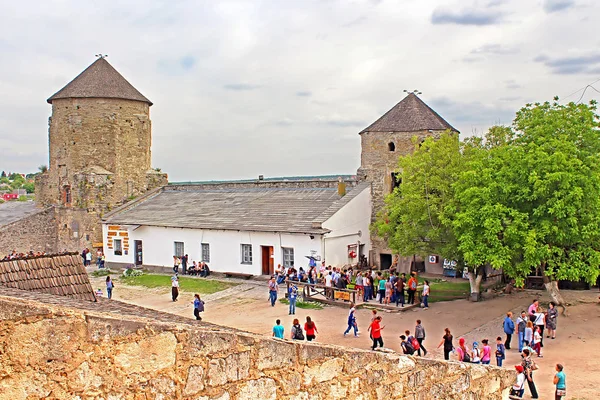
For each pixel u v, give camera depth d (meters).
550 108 27.06
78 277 11.70
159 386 4.62
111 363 4.38
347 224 36.75
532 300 28.78
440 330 24.05
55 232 50.81
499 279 34.47
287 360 5.61
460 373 8.62
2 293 7.12
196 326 5.42
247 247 37.75
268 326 25.33
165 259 42.12
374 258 39.44
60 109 50.53
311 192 40.62
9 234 47.78
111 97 50.25
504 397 10.06
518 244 24.22
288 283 30.58
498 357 18.64
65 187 50.22
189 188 49.31
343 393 6.29
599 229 23.73
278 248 35.88
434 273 38.47
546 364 19.55
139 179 52.25
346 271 34.47
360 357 6.53
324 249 34.28
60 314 4.14
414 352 19.05
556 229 23.34
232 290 33.97
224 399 5.04
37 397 4.04
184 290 34.62
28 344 4.00
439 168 30.11
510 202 25.55
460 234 27.25
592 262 23.78
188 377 4.80
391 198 31.56
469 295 29.89
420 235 29.83
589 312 26.22
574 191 22.98
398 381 7.18
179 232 41.03
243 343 5.21
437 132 38.75
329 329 24.56
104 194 48.78
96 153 50.09
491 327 24.25
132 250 44.22
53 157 51.56
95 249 48.09
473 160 28.45
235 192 45.31
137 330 4.51
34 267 11.39
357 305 28.80
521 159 25.08
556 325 24.08
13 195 122.94
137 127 52.12
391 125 39.88
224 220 39.34
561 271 23.78
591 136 25.86
